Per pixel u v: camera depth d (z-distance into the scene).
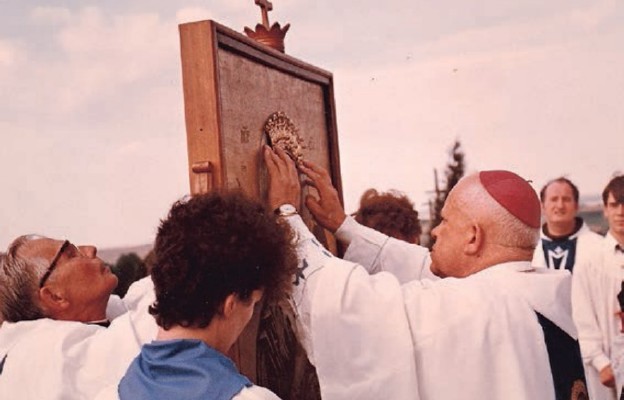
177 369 1.27
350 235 2.44
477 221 2.06
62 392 1.91
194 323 1.34
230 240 1.34
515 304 1.98
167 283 1.33
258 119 2.11
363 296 1.97
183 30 1.86
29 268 2.12
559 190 4.53
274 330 2.12
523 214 2.05
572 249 4.46
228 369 1.29
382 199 3.01
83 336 2.06
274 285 1.43
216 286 1.33
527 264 2.07
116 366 1.96
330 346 1.96
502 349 1.92
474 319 1.94
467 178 2.13
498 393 1.91
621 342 4.13
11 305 2.14
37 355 1.99
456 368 1.93
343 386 1.96
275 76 2.25
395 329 1.94
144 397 1.26
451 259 2.12
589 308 4.19
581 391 2.03
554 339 2.00
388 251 2.47
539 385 1.92
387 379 1.93
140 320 2.04
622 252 4.21
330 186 2.41
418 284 2.05
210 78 1.84
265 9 2.33
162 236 1.37
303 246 2.03
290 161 2.16
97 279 2.17
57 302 2.13
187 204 1.39
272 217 1.45
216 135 1.84
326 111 2.67
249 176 2.03
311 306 1.97
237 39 1.98
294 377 2.23
